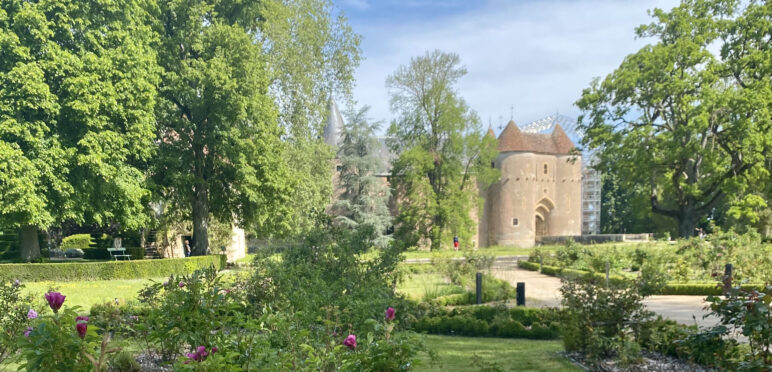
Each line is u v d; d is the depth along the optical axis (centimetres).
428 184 3997
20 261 2142
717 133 3253
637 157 3253
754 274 1628
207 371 330
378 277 957
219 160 2481
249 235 4200
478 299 1352
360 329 632
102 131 1952
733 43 3241
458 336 1029
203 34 2348
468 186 4259
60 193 1877
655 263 1869
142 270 2056
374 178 4244
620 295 752
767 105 2991
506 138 5788
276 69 2641
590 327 740
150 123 2166
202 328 449
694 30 3284
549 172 5934
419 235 4038
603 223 6644
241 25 2583
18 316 592
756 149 2955
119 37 2055
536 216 6147
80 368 315
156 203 2452
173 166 2308
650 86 3316
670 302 1456
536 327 988
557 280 2059
